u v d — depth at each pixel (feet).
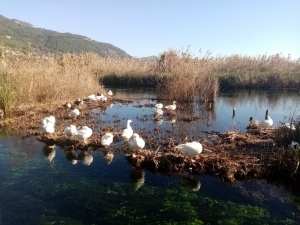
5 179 21.08
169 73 85.66
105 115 44.52
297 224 16.03
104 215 16.71
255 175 21.57
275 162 22.09
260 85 78.84
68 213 16.83
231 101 59.31
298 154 21.40
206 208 17.53
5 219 16.08
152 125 37.52
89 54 101.81
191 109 50.34
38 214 16.66
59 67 67.41
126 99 62.28
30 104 46.93
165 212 17.07
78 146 27.40
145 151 24.80
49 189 19.62
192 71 68.64
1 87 41.45
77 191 19.42
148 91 78.43
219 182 20.89
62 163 24.22
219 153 24.75
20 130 34.06
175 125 37.65
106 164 23.97
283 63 92.68
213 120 41.19
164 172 22.39
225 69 91.97
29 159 25.08
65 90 55.67
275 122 40.40
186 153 22.26
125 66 100.12
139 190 19.66
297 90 74.84
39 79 51.75
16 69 49.24
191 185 20.44
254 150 25.88
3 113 40.19
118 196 18.84
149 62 102.58
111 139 26.43
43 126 30.42
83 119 40.96
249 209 17.42
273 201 18.42
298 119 32.63
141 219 16.35
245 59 95.09
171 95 59.67
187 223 15.99
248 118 42.78
